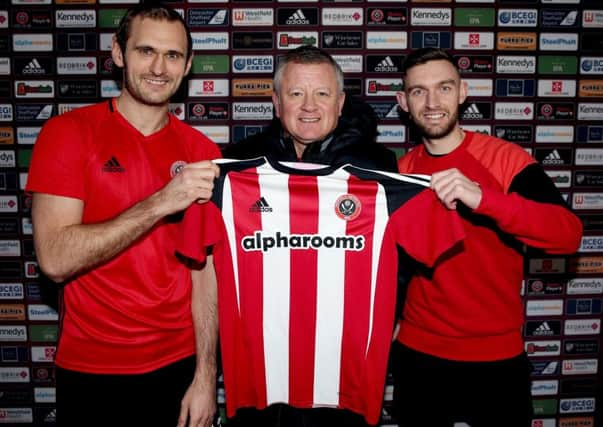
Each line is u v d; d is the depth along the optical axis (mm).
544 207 1487
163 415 1523
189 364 1574
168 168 1522
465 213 1628
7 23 2309
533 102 2361
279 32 2314
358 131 1676
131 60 1441
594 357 2463
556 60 2346
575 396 2477
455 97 1694
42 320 2424
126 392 1474
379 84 2340
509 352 1677
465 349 1666
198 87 2346
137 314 1462
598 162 2393
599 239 2424
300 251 1490
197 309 1556
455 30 2322
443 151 1764
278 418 1709
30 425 2449
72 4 2299
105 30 2307
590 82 2363
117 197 1452
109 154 1449
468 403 1695
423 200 1423
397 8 2311
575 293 2447
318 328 1512
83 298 1459
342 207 1470
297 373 1533
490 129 2371
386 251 1463
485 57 2336
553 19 2332
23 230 2385
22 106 2344
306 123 1538
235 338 1514
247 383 1535
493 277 1653
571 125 2377
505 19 2326
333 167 1455
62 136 1404
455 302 1649
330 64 1560
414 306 1761
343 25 2312
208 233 1410
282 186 1473
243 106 2352
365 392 1502
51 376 2447
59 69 2324
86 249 1325
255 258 1488
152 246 1476
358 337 1496
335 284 1495
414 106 1720
